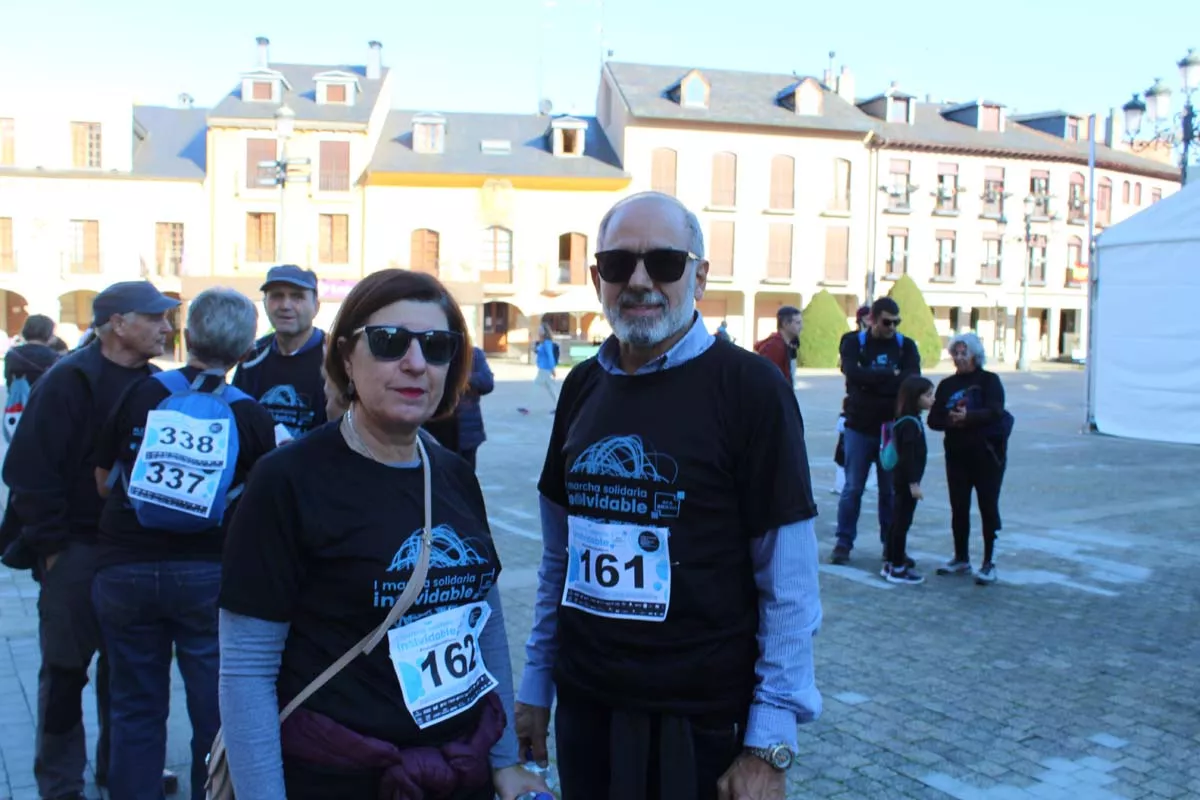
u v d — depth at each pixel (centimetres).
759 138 4341
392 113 4441
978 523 961
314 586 200
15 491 346
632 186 4228
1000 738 449
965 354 722
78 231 3969
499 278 4175
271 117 4019
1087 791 397
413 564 205
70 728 368
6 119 3925
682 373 243
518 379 3219
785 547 231
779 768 223
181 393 329
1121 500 1092
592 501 248
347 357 210
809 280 4444
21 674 518
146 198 3997
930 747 439
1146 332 1614
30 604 653
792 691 228
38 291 3941
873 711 480
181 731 452
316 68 4406
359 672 200
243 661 195
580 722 249
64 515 350
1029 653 568
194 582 324
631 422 243
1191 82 1652
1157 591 708
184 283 3966
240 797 193
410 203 4112
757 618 240
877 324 769
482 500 234
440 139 4212
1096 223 4947
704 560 235
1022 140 4803
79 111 3969
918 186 4569
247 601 195
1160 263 1584
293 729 198
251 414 337
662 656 235
